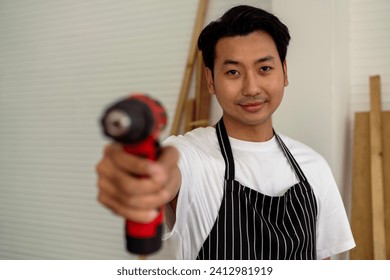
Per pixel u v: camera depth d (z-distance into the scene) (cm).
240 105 147
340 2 228
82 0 334
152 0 300
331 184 170
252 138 160
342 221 172
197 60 277
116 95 316
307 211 158
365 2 244
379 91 235
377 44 242
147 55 301
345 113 237
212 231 149
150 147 70
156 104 70
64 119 347
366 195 225
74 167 343
